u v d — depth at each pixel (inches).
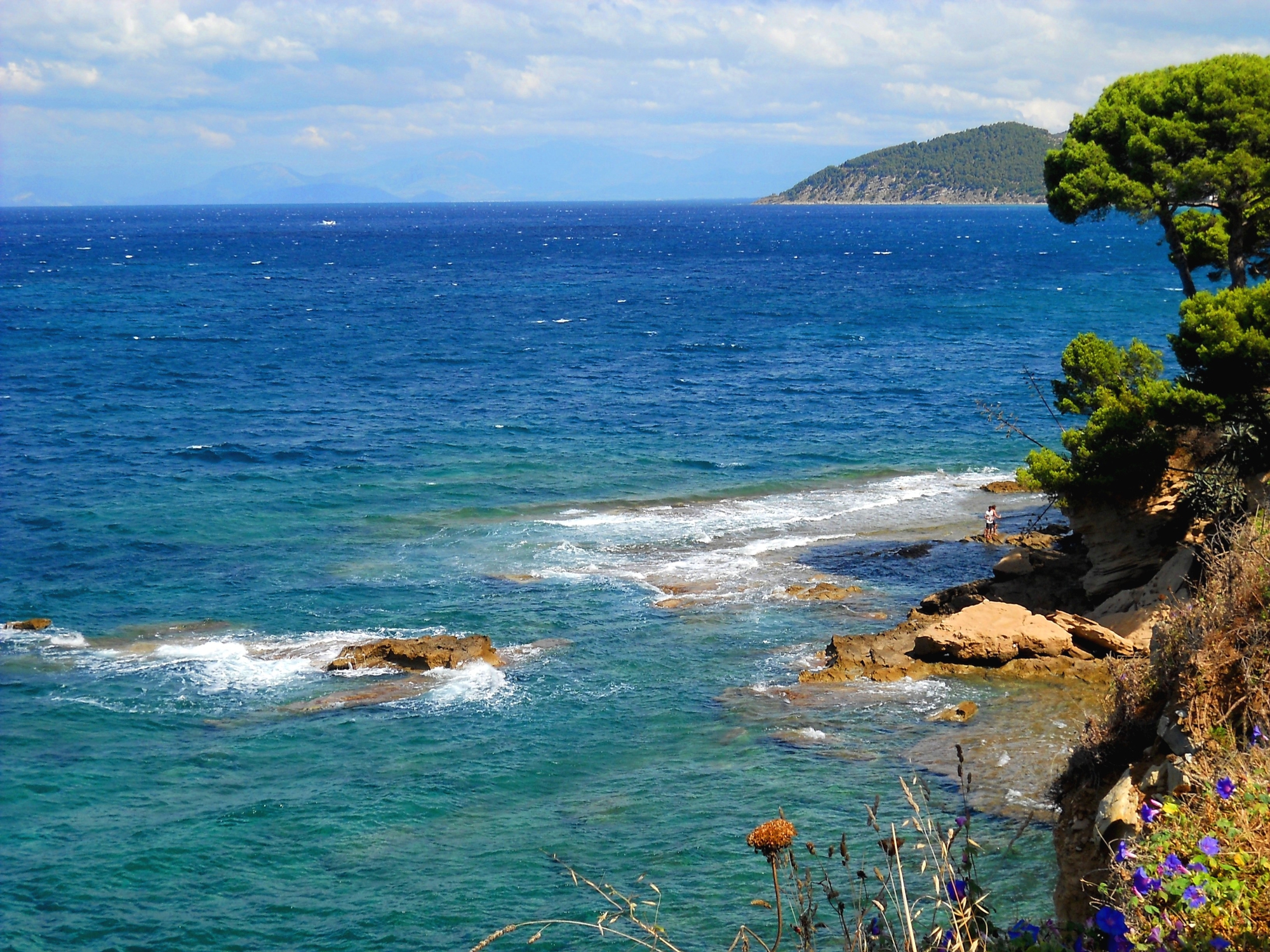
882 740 951.6
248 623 1274.6
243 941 697.0
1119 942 247.9
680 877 741.3
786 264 7593.5
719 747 952.9
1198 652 424.8
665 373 3127.5
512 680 1107.3
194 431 2348.7
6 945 693.3
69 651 1195.3
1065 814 510.9
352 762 941.2
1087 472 1153.4
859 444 2219.5
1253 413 1058.7
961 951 261.1
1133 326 3927.2
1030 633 1088.8
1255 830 276.8
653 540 1594.5
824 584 1374.3
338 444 2226.9
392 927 705.0
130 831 829.8
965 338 3730.3
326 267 7445.9
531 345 3695.9
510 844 802.8
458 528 1662.2
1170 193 1175.0
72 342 3703.3
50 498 1819.6
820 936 629.3
